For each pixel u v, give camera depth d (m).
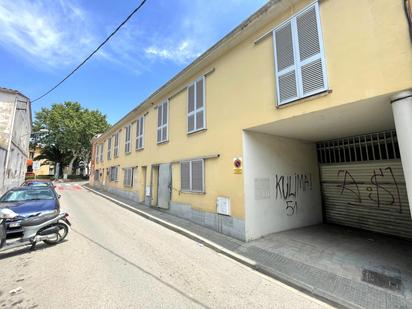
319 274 4.31
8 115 14.63
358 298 3.52
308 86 4.98
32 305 3.25
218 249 5.76
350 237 6.47
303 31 5.19
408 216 6.22
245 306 3.39
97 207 12.27
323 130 6.77
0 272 4.31
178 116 9.98
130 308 3.22
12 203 6.85
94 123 37.84
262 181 6.86
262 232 6.61
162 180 10.90
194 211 8.39
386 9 4.00
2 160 13.21
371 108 4.71
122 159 17.20
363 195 7.29
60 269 4.45
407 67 3.70
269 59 6.05
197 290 3.81
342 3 4.60
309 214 8.01
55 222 5.95
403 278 4.06
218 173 7.39
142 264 4.79
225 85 7.43
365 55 4.20
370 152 7.15
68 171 42.78
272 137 7.36
